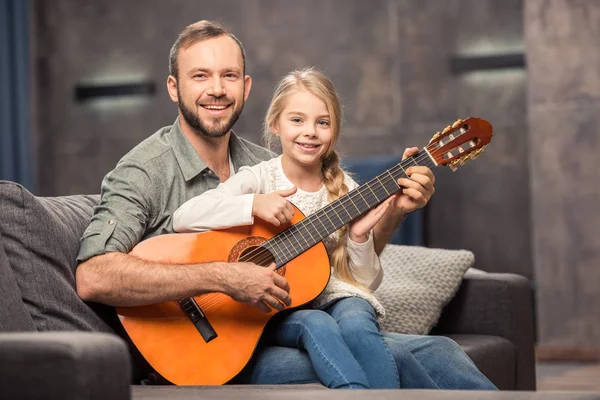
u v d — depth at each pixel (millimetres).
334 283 2682
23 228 2471
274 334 2574
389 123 7461
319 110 2797
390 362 2406
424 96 7352
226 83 2844
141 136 8172
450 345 2633
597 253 6074
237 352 2490
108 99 8250
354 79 7559
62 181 8367
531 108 6258
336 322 2506
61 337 1697
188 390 2223
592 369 5691
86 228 2707
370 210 2686
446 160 2680
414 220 6637
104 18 8242
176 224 2676
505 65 7039
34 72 8367
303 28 7688
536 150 6250
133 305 2510
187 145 2867
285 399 1959
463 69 7199
